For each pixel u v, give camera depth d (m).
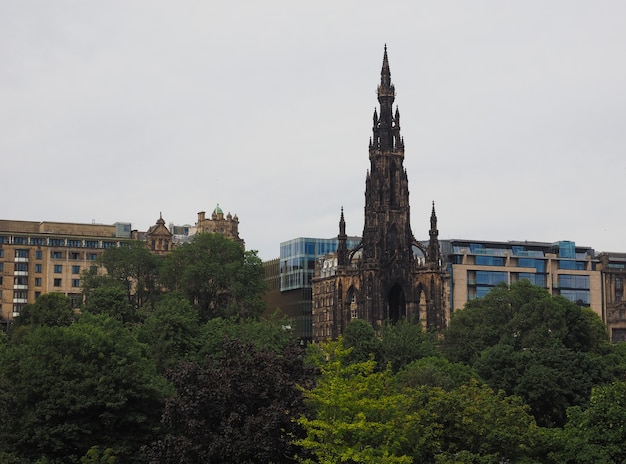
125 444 96.81
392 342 179.75
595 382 138.25
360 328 186.62
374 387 80.19
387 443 75.38
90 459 91.69
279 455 76.12
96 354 101.12
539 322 194.50
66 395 96.38
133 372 101.25
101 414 96.56
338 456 72.38
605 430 84.00
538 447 84.88
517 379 139.75
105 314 136.50
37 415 96.12
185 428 78.62
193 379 79.81
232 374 79.00
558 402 133.25
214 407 77.81
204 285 191.88
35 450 96.81
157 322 139.38
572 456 84.00
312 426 75.88
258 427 75.44
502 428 83.19
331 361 85.12
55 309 176.12
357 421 74.12
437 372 134.38
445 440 83.81
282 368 82.38
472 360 183.25
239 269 195.00
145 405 100.69
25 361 100.56
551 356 142.38
